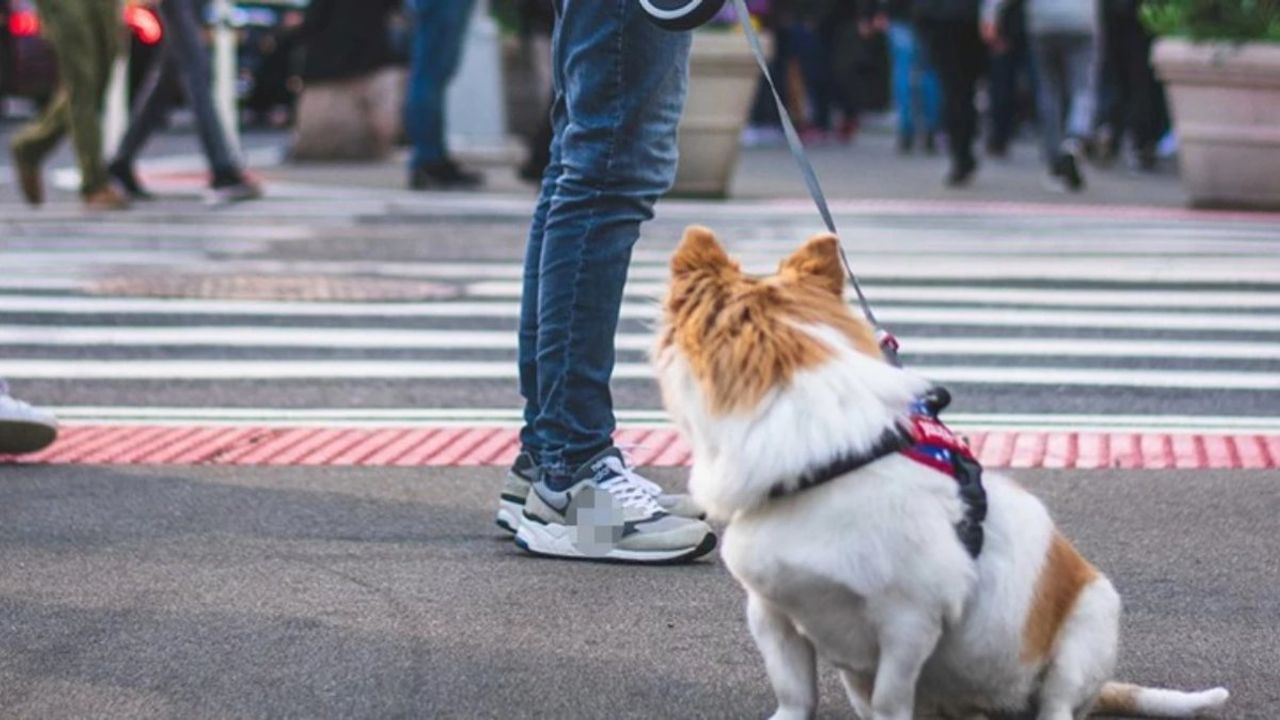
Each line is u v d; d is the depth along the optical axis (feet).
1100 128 83.61
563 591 21.53
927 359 36.73
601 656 19.20
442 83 67.21
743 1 20.77
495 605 20.94
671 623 20.34
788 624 16.34
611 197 22.45
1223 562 23.07
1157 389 34.09
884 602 15.28
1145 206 64.54
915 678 15.46
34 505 25.57
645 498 23.02
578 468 22.95
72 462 28.40
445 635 19.83
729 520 15.90
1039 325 40.27
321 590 21.49
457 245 52.26
